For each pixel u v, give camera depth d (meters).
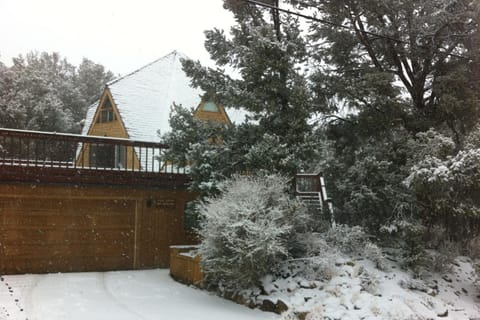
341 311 10.23
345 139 17.72
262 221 11.37
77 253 15.46
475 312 12.08
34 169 14.64
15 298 11.33
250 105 14.32
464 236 16.59
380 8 16.27
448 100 15.59
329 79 16.98
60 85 47.81
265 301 11.16
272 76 14.36
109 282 13.89
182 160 15.57
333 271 11.84
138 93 24.39
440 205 14.27
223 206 11.91
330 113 17.53
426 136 14.43
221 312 10.78
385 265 13.09
